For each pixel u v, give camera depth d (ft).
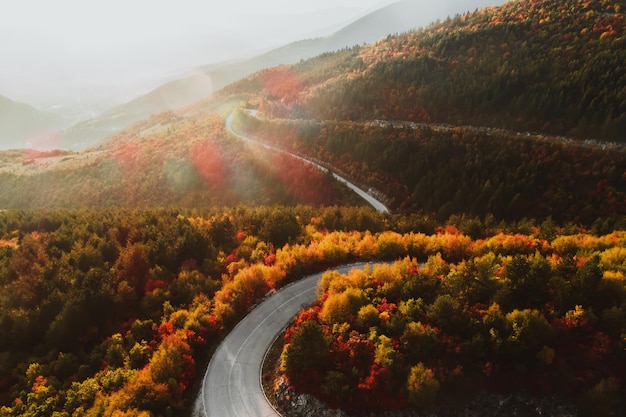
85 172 596.29
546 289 139.95
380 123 527.81
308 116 636.89
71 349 183.73
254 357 155.12
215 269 222.28
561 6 538.06
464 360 123.75
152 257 234.17
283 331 167.32
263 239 253.24
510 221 334.44
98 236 275.59
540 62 463.42
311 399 129.29
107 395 141.90
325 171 473.26
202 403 136.46
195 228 264.72
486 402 118.93
